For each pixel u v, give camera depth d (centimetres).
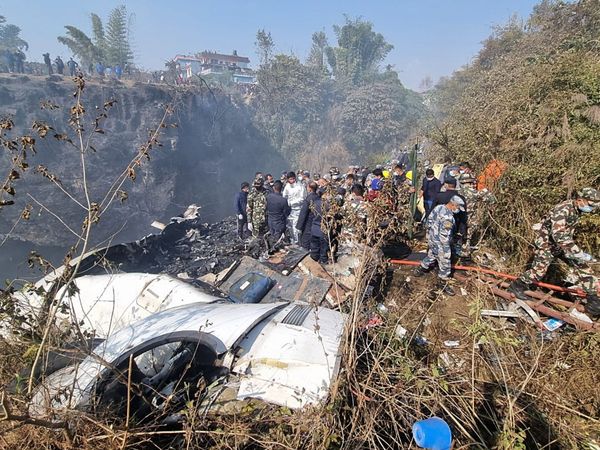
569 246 390
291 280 505
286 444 221
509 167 614
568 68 671
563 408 302
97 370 260
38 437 214
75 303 439
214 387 271
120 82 2234
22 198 1867
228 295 492
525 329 403
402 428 246
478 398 296
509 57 1287
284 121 3195
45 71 2470
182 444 231
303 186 850
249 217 775
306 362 273
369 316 368
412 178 702
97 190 2053
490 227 625
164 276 457
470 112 1071
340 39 4081
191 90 2452
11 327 260
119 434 207
